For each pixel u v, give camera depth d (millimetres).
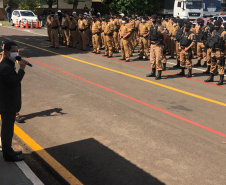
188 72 10711
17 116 6398
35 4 36969
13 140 5570
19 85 4551
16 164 4535
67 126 6184
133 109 7238
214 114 7020
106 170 4582
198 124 6398
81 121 6445
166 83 9773
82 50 16531
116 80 9984
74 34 17000
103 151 5164
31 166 4699
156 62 10211
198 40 12578
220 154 5098
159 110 7215
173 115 6902
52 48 16844
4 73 4195
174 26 14281
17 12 29109
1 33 23125
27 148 5270
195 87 9375
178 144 5434
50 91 8562
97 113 6914
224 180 4332
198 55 12820
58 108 7219
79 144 5414
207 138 5715
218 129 6156
